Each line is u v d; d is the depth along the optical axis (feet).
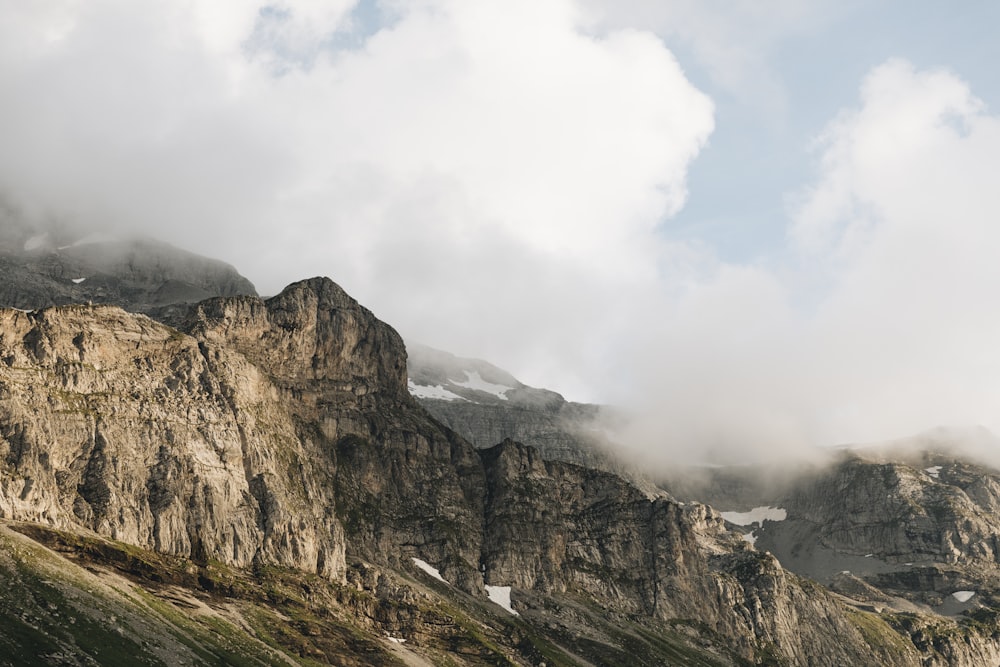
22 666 593.42
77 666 629.10
